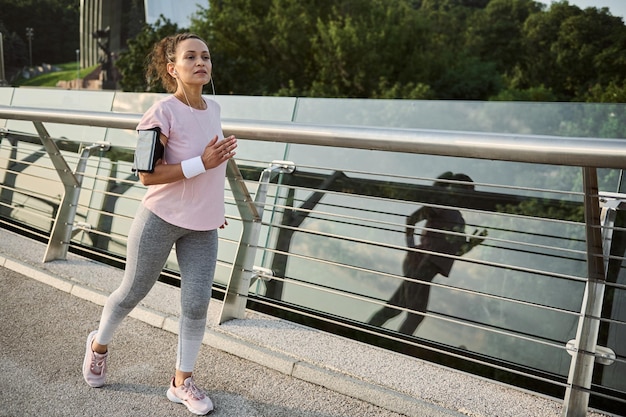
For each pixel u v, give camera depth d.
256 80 30.50
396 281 3.39
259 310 3.80
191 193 2.44
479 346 3.10
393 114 4.15
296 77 31.66
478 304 3.14
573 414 2.35
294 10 31.17
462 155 2.33
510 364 3.01
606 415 2.46
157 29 28.25
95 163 5.16
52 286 3.86
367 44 29.92
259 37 31.05
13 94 6.80
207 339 3.09
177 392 2.55
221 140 2.43
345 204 3.72
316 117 4.43
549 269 3.02
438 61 31.56
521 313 3.02
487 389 2.58
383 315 3.40
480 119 3.84
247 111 4.69
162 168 2.37
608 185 3.08
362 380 2.66
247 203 3.22
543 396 2.53
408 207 3.51
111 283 3.78
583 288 2.91
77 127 5.44
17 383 2.69
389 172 3.68
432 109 4.02
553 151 2.10
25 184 5.71
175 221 2.44
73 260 4.21
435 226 3.39
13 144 6.00
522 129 3.69
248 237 3.29
